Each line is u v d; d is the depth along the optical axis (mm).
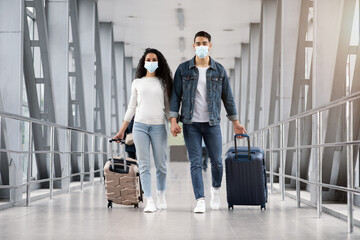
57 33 9398
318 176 4730
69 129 7625
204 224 4195
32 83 8711
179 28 14773
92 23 12297
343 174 6164
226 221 4395
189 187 8578
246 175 5211
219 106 5094
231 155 5227
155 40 16922
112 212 5090
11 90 7105
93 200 6535
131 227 4023
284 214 4953
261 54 12508
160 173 5254
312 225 4195
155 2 12805
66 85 9328
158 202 5375
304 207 5645
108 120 14461
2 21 7176
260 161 5168
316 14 7145
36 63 9883
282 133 6688
